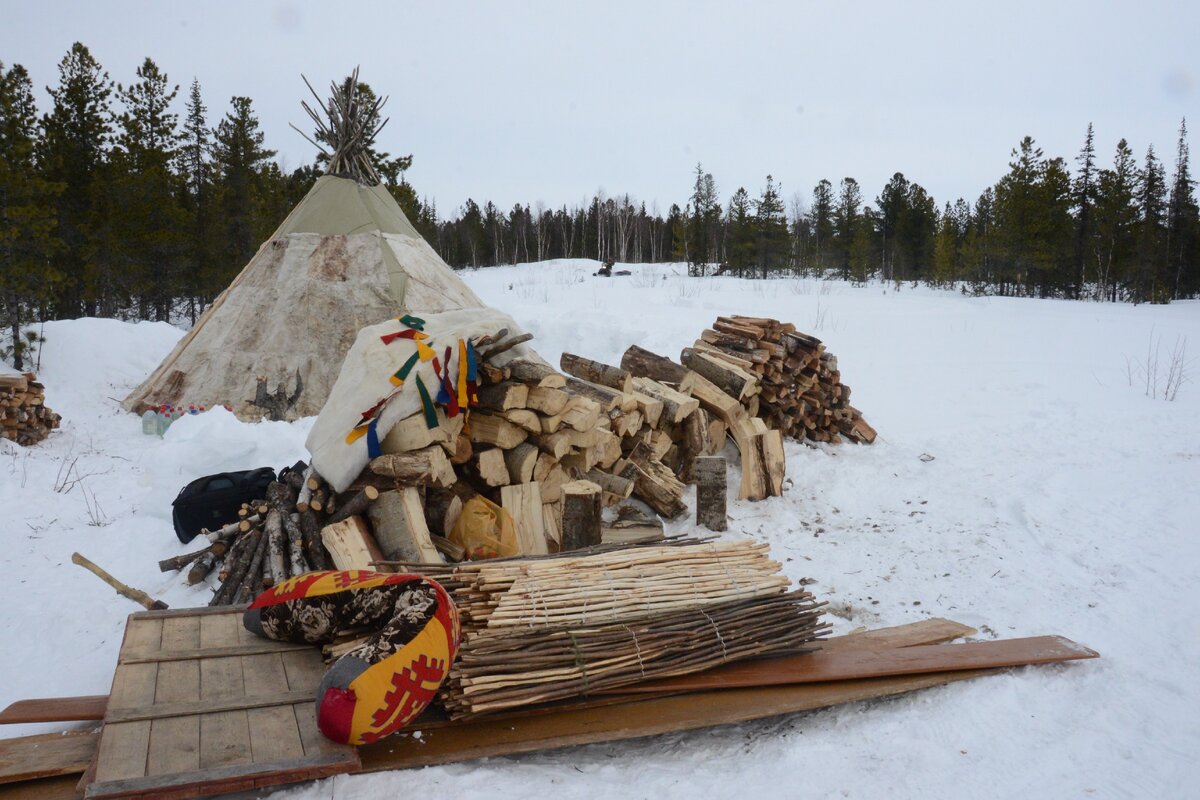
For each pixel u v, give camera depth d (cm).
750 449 771
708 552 483
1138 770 353
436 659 361
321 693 343
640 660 399
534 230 7150
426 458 554
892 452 919
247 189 3142
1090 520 686
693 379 855
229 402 1087
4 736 387
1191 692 416
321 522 567
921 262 5159
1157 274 4278
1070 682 430
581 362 774
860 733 390
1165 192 4791
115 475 832
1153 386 1233
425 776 341
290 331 1127
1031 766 358
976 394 1209
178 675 391
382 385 557
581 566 449
